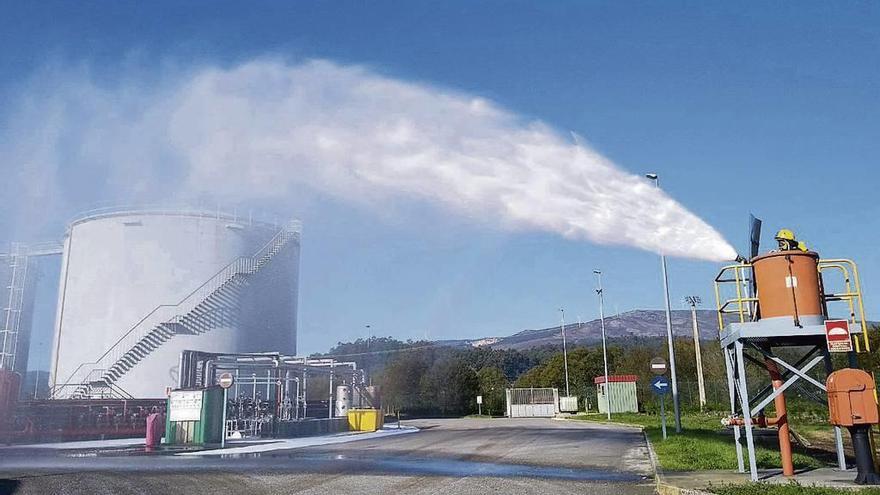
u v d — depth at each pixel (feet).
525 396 267.80
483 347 573.74
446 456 80.43
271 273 201.77
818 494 37.01
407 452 88.48
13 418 123.54
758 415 50.70
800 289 45.27
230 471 63.46
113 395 175.42
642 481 53.26
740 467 50.21
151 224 187.62
